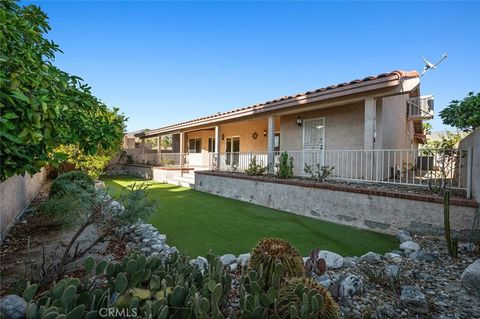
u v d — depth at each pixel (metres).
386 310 2.41
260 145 13.50
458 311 2.48
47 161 2.31
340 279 2.91
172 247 4.09
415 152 6.14
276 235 4.95
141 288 2.09
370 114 6.62
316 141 9.20
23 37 2.38
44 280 2.61
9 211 5.05
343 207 5.75
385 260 3.62
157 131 17.42
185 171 14.45
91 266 2.13
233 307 2.38
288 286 2.15
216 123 12.20
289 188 6.95
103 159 10.49
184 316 1.82
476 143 4.38
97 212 3.28
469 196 4.61
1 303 1.73
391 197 5.04
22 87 1.81
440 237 4.50
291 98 8.12
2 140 1.79
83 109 2.88
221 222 5.81
